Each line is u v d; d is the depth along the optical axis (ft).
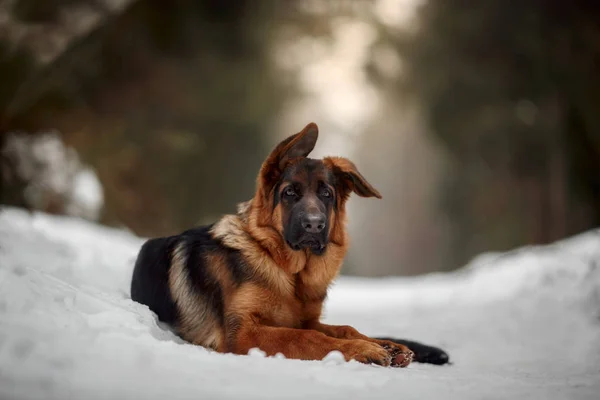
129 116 104.37
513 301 37.47
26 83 83.66
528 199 116.78
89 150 98.63
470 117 123.13
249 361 13.39
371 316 38.45
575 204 104.73
